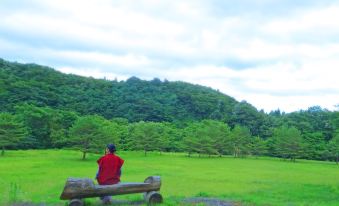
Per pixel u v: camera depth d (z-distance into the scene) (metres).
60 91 156.75
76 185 11.89
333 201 19.91
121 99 171.50
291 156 100.00
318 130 123.12
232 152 108.06
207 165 65.19
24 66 175.25
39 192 24.20
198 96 188.25
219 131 104.00
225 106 182.00
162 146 100.81
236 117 146.88
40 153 80.75
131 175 42.66
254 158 102.31
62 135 94.25
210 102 184.25
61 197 11.84
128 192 12.72
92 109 150.38
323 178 41.81
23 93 131.50
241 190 26.28
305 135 110.31
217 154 103.81
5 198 16.52
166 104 178.12
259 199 17.30
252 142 110.88
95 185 12.29
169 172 47.50
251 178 40.47
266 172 51.38
